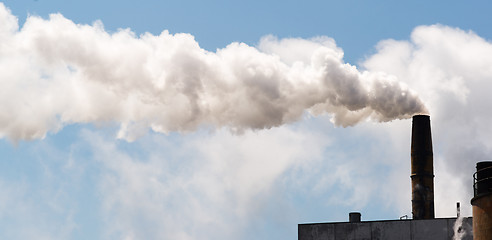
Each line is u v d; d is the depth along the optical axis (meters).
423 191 86.31
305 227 72.50
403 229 68.62
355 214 72.50
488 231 40.22
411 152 88.75
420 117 89.00
